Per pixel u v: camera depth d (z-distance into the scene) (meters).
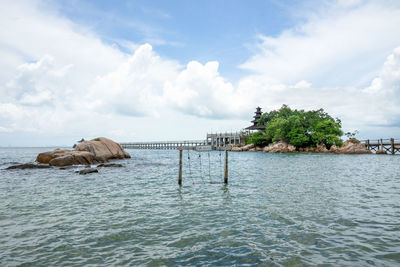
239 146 89.00
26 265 6.24
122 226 9.05
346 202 12.18
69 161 30.50
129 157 44.28
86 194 14.66
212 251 6.97
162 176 22.34
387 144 57.88
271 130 77.75
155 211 10.98
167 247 7.26
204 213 10.62
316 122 73.44
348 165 31.12
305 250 6.96
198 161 41.44
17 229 8.77
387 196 13.45
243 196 13.80
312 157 47.53
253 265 6.16
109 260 6.49
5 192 15.25
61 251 7.03
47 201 12.95
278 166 30.52
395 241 7.50
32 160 46.09
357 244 7.32
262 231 8.44
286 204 11.91
